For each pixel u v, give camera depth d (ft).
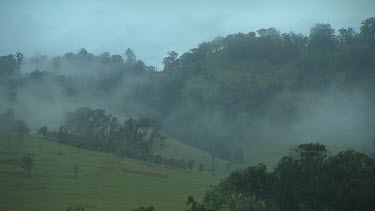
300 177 142.31
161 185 244.63
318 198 137.49
